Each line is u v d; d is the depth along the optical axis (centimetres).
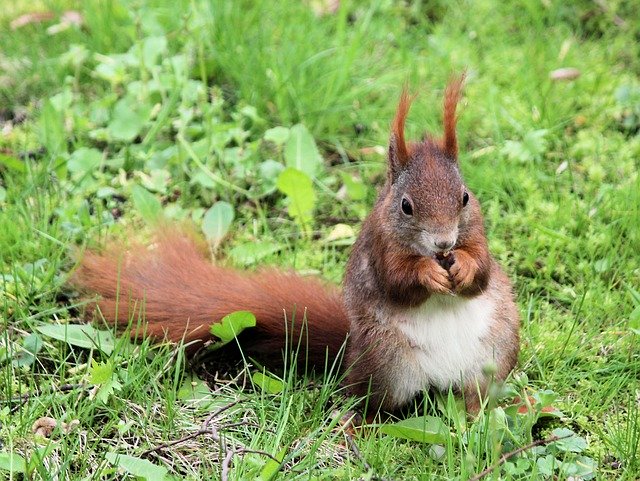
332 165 1233
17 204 1085
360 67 1330
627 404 905
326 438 857
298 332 939
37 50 1352
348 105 1267
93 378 860
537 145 1179
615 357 957
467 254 844
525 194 1148
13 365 916
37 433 833
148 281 977
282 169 1163
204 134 1228
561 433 833
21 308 966
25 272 998
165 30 1350
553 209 1117
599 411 892
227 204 1086
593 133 1233
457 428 811
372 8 1371
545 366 947
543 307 1023
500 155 1186
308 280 977
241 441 841
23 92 1311
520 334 976
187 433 856
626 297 1012
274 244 1084
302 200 1105
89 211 1127
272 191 1155
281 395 884
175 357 931
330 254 1102
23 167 1146
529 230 1110
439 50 1363
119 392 880
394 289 846
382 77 1304
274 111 1270
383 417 891
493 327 869
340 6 1381
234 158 1180
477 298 863
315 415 864
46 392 881
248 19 1363
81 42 1363
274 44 1355
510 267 1070
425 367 864
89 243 1057
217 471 805
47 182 1140
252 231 1129
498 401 887
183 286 972
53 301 994
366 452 820
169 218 1066
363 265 883
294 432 846
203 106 1214
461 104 1269
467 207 848
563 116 1260
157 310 957
